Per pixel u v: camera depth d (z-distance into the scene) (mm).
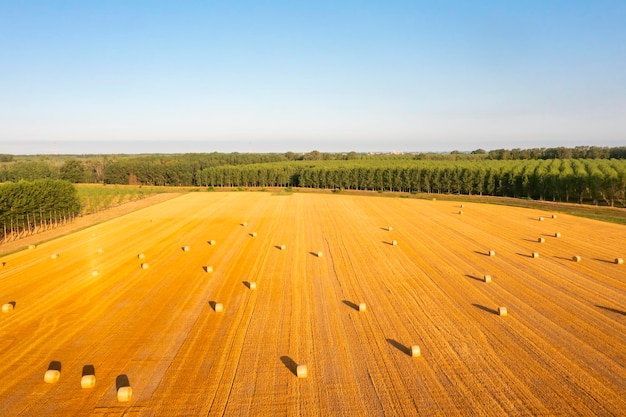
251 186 100750
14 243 31750
